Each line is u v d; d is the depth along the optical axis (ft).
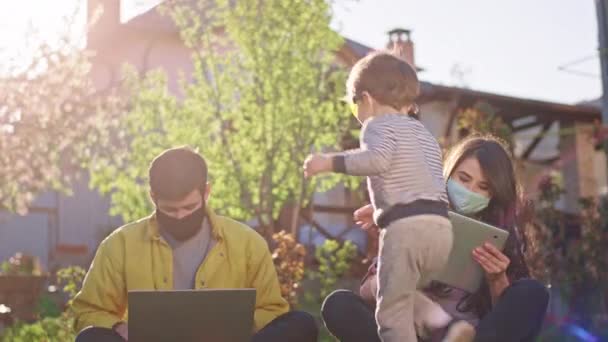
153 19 56.13
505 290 13.87
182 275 14.87
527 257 15.37
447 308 14.44
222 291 13.48
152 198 14.48
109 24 56.65
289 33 37.60
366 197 38.09
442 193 13.19
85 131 38.60
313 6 37.42
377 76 13.34
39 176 38.68
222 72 39.52
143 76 39.70
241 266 15.08
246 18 37.37
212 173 36.14
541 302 13.80
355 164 12.69
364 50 52.75
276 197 37.35
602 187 66.39
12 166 37.11
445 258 13.12
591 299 36.63
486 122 37.60
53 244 57.11
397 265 12.74
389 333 12.87
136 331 13.23
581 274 36.70
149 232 14.79
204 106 37.68
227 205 36.11
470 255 13.71
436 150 13.43
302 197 37.50
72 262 56.44
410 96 13.42
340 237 48.67
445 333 13.69
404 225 12.69
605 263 36.73
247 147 36.88
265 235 36.01
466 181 14.66
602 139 42.75
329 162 12.78
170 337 13.34
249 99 37.55
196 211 14.49
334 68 38.86
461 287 13.91
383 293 12.89
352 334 14.60
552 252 36.06
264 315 14.96
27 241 57.11
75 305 14.94
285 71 37.35
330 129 38.52
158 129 37.04
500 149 14.75
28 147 37.42
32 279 32.94
